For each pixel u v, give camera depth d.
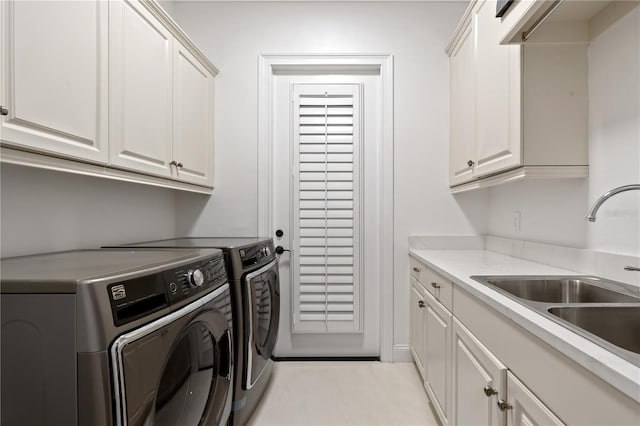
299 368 2.35
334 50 2.43
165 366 0.97
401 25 2.42
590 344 0.67
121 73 1.43
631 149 1.21
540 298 1.34
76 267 0.96
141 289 0.89
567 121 1.39
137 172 1.58
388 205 2.43
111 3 1.37
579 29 1.37
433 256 2.03
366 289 2.50
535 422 0.82
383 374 2.26
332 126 2.48
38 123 1.04
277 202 2.51
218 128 2.45
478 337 1.19
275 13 2.44
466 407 1.28
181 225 2.46
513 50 1.43
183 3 2.45
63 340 0.75
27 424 0.76
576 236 1.50
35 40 1.03
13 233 1.27
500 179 1.65
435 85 2.42
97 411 0.75
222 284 1.40
